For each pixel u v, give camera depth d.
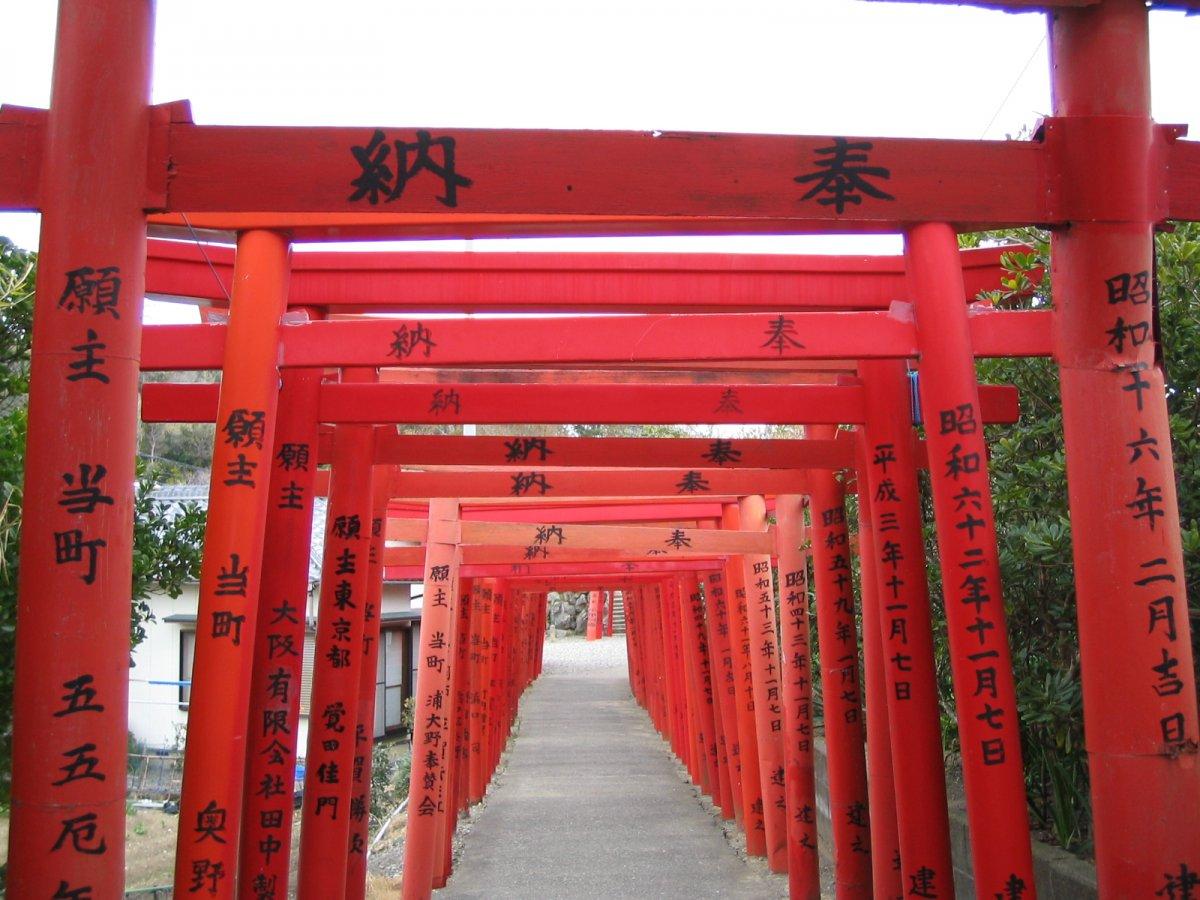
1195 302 5.24
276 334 5.18
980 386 6.10
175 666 17.06
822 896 9.52
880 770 6.86
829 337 5.03
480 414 6.14
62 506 3.47
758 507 10.81
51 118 3.67
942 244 4.80
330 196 3.94
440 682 9.48
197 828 4.59
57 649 3.40
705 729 13.79
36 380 3.56
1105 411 3.94
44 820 3.35
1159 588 3.82
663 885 10.00
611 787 15.38
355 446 6.71
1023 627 6.35
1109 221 3.97
